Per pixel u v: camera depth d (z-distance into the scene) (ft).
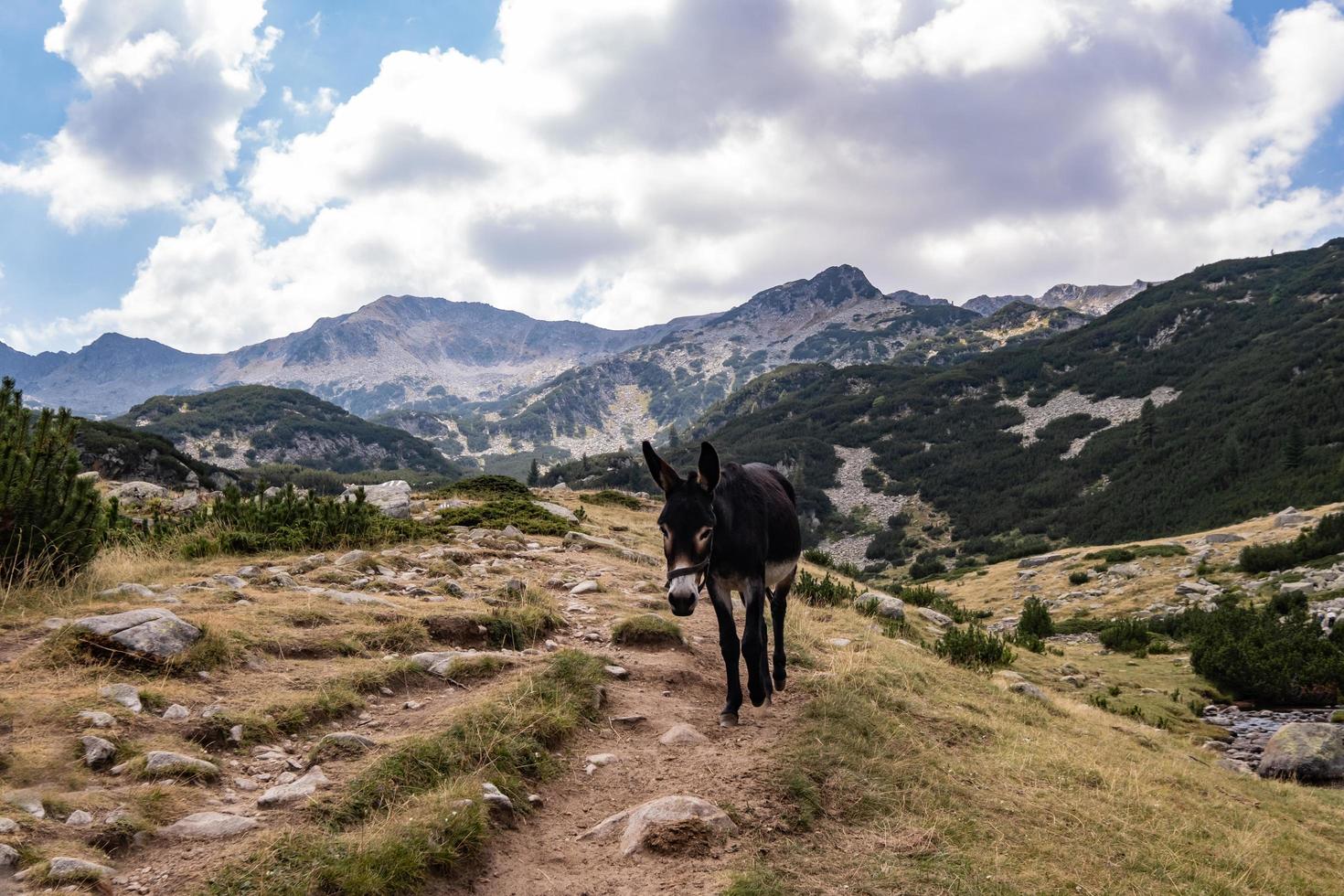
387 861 12.05
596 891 13.03
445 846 12.83
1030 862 15.92
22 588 23.57
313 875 11.37
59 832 11.55
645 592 38.68
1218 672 69.15
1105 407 536.01
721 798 16.20
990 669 45.83
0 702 15.05
